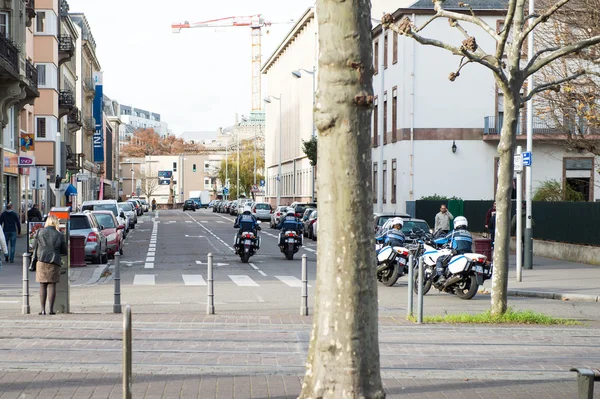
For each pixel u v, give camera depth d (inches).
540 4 1166.3
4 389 358.0
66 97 2657.5
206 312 656.4
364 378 243.3
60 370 402.9
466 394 358.0
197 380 381.7
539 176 1947.6
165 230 2338.8
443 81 1959.9
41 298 633.0
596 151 1206.9
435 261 800.3
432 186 1961.1
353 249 244.4
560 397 354.6
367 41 246.7
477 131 1958.7
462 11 1924.2
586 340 532.1
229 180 5999.0
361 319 244.5
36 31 2361.0
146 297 779.4
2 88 1678.2
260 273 1062.4
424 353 476.4
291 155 3986.2
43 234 628.7
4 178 1809.8
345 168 244.2
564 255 1272.1
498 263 614.5
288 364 432.8
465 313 665.6
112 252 1305.4
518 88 598.5
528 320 606.2
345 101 243.4
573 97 1133.1
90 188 4148.6
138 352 466.3
